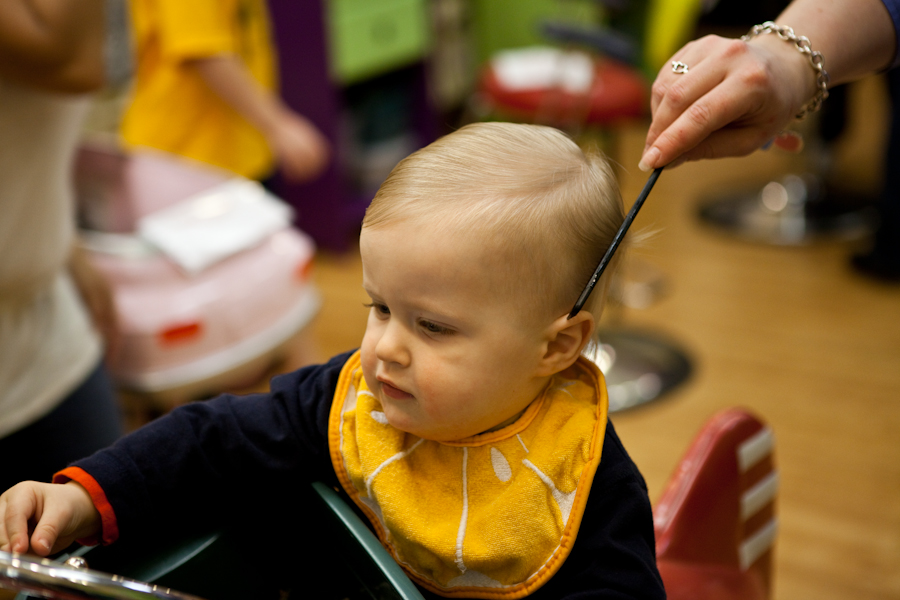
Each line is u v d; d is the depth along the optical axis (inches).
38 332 38.1
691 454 39.4
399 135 129.1
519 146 25.4
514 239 23.4
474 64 150.5
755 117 27.7
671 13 98.4
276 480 27.9
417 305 23.6
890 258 105.0
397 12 119.6
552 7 139.9
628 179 136.2
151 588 18.5
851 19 29.8
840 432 79.5
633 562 24.3
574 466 25.5
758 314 100.1
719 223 121.6
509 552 25.0
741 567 41.5
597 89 94.7
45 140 36.5
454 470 26.1
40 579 18.2
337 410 27.6
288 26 109.4
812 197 124.1
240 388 60.6
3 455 38.2
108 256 56.1
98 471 25.5
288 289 61.1
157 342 54.7
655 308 101.7
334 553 26.7
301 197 118.0
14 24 32.2
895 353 91.7
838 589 62.7
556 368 25.5
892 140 99.3
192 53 69.1
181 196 67.1
